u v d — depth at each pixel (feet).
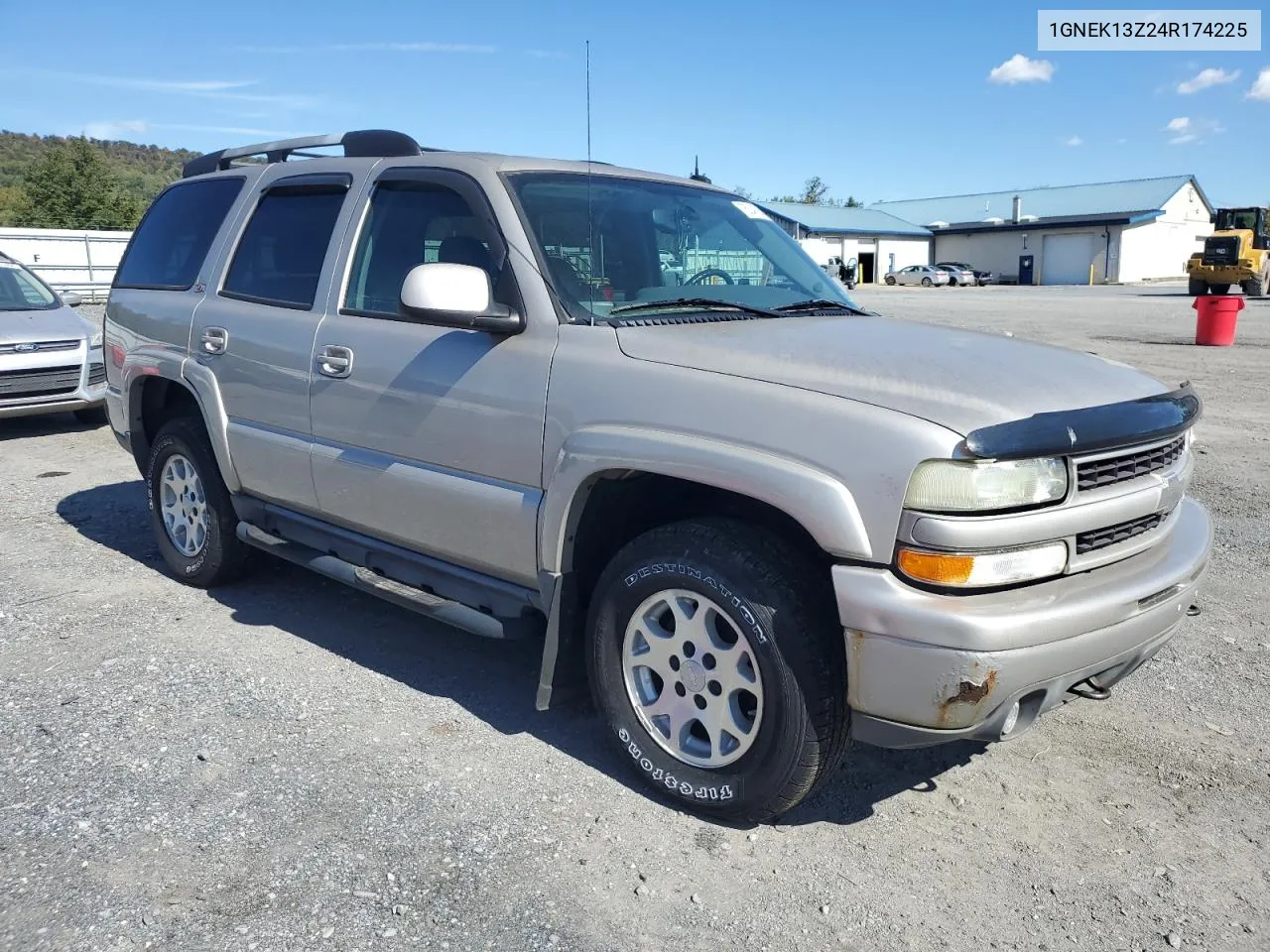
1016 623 8.61
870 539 8.86
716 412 9.74
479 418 11.58
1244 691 13.55
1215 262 101.60
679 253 13.10
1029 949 8.70
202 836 10.00
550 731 12.34
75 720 12.35
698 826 10.38
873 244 200.54
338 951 8.46
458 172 12.52
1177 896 9.41
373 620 15.87
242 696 13.08
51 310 32.78
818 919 9.01
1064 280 189.06
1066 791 11.18
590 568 11.50
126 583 17.38
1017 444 8.61
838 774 11.49
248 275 15.46
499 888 9.31
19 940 8.51
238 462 15.20
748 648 9.70
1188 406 10.56
